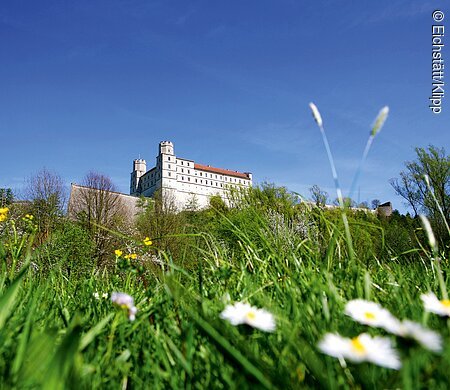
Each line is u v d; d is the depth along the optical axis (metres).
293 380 0.83
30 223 2.53
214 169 119.88
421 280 2.02
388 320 0.77
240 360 0.73
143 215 29.28
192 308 1.24
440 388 0.75
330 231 1.89
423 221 1.09
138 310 1.60
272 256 2.06
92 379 0.91
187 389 0.89
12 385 0.74
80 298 2.10
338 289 1.46
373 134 1.19
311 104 1.24
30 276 2.08
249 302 1.39
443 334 0.91
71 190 34.16
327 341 0.66
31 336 1.04
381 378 0.86
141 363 1.09
